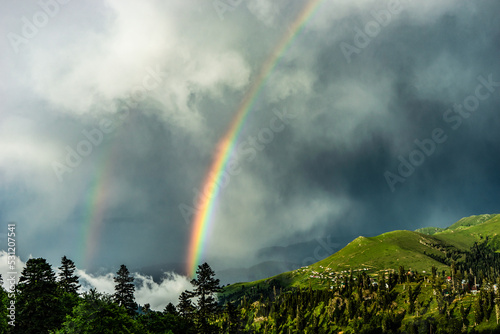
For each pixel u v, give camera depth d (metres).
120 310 55.47
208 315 69.94
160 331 76.25
